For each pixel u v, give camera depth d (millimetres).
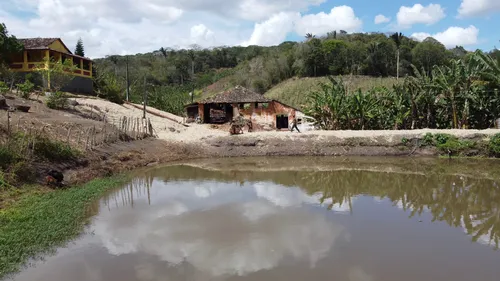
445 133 28141
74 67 36406
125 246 10578
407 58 74812
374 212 13789
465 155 26656
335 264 9305
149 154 26297
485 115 33094
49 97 30328
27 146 16391
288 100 63312
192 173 22469
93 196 15664
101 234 11539
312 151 29000
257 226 12188
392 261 9492
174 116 46062
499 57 29312
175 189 17828
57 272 8984
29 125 20766
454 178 20406
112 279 8680
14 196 13695
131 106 44688
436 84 32656
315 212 13727
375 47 75438
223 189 17828
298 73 79688
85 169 19344
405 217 13203
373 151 28328
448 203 15219
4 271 8836
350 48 76812
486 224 12461
